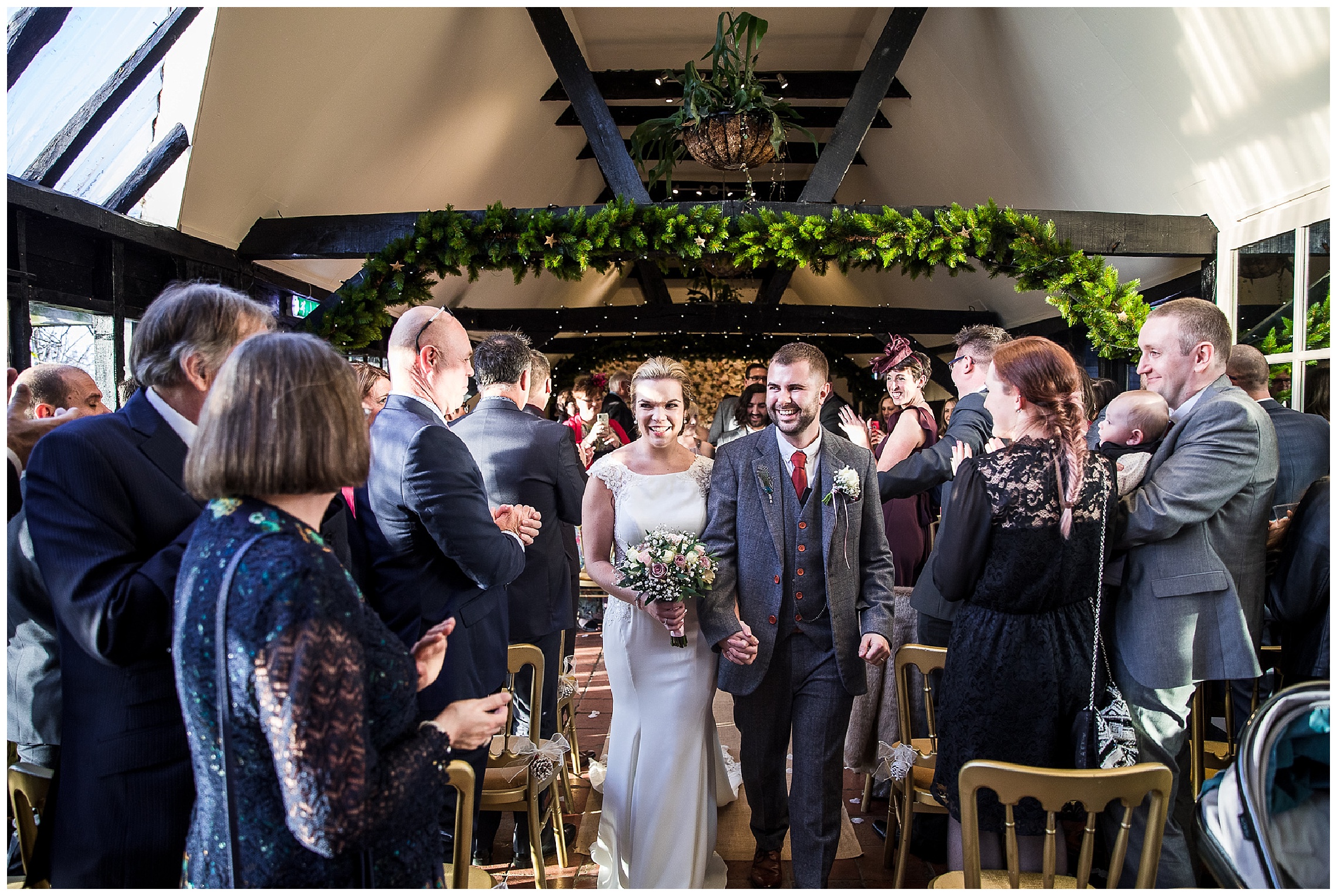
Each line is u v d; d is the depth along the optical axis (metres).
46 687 1.85
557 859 2.54
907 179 6.93
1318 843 1.34
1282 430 2.48
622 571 2.04
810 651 2.14
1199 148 3.97
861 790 3.02
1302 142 3.43
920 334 10.26
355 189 4.89
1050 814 1.44
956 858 1.99
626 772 2.26
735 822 2.71
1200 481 1.89
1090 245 4.23
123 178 3.59
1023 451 1.79
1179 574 1.95
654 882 2.17
